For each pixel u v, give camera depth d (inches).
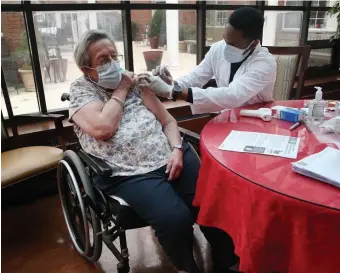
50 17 84.0
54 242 69.1
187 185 55.2
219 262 56.5
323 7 132.8
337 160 37.0
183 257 49.3
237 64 66.1
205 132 50.1
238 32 58.8
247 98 61.3
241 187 36.0
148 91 59.8
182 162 55.9
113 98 54.0
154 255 64.4
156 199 48.5
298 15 129.2
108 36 55.4
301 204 31.1
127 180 51.2
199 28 106.8
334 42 143.5
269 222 33.7
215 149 43.6
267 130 49.9
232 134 48.8
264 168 37.8
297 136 47.0
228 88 60.3
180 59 108.4
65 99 59.1
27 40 82.9
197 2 104.3
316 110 53.4
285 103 65.8
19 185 83.3
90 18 89.7
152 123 56.6
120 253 53.4
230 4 109.4
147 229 72.7
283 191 32.8
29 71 85.5
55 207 82.4
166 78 63.6
